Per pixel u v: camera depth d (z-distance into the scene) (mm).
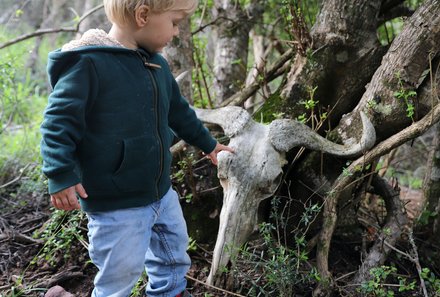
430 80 2631
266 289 2484
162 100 2008
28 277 2688
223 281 2465
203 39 4516
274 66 3346
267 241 2389
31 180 3572
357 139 2695
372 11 2816
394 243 2732
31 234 3059
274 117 2898
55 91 1812
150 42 1962
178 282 2242
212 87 4312
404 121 2652
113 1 1888
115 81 1864
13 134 4934
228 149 2371
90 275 2682
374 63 2873
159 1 1859
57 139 1766
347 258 2898
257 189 2387
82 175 1915
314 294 2479
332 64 2877
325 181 2748
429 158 3232
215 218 2891
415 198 4402
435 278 2789
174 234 2174
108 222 1943
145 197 1989
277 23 4402
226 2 4203
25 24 7988
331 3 2844
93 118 1870
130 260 1963
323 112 2914
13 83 4094
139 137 1918
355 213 2994
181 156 2971
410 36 2588
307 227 2543
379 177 2926
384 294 2439
